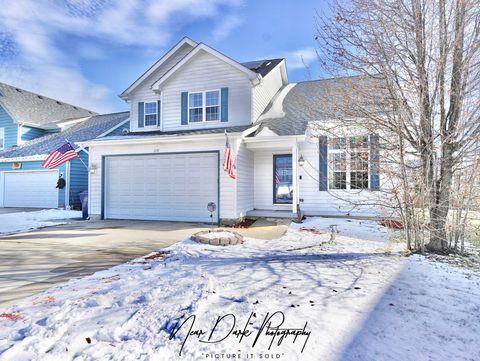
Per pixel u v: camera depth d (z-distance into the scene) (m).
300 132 10.49
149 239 7.61
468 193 5.53
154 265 5.16
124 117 19.53
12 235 8.22
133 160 11.55
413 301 3.57
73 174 16.19
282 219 10.78
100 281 4.29
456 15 5.34
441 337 2.77
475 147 5.42
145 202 11.37
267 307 3.35
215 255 5.91
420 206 5.74
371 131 5.99
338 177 11.23
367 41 5.78
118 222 10.77
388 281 4.27
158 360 2.39
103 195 11.77
